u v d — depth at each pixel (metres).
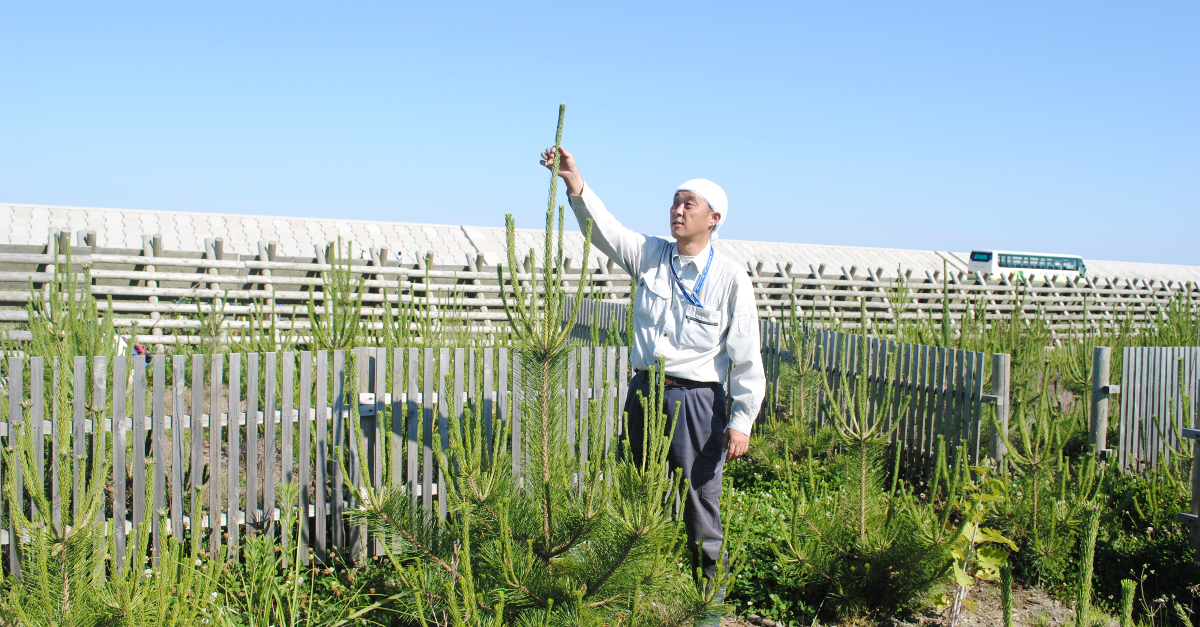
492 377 4.49
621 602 2.79
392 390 4.17
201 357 3.75
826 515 3.89
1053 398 7.50
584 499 2.70
